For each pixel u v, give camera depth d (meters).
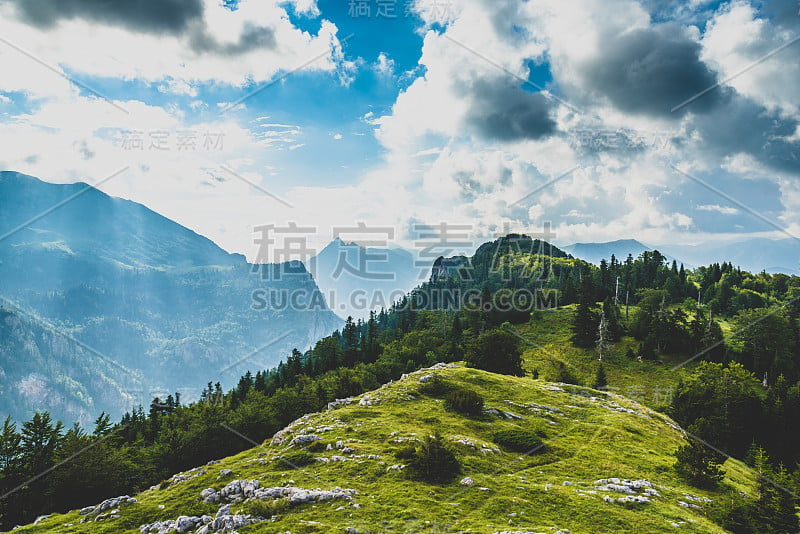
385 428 51.41
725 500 40.50
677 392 93.56
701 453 44.19
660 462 48.19
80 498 55.28
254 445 72.69
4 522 50.69
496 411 60.31
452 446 46.03
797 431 81.69
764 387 115.94
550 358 136.62
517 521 32.22
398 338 188.38
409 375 80.19
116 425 112.00
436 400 64.31
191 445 69.62
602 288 194.75
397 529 30.34
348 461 42.62
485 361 94.06
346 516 32.16
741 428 77.25
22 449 61.81
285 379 150.88
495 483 39.06
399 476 39.56
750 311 141.88
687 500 39.12
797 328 141.88
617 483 40.69
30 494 55.66
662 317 138.75
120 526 33.38
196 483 39.97
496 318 175.12
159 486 42.12
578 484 40.16
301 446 47.97
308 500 34.72
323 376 135.75
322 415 58.75
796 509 40.84
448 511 33.31
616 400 74.62
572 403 68.38
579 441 52.75
